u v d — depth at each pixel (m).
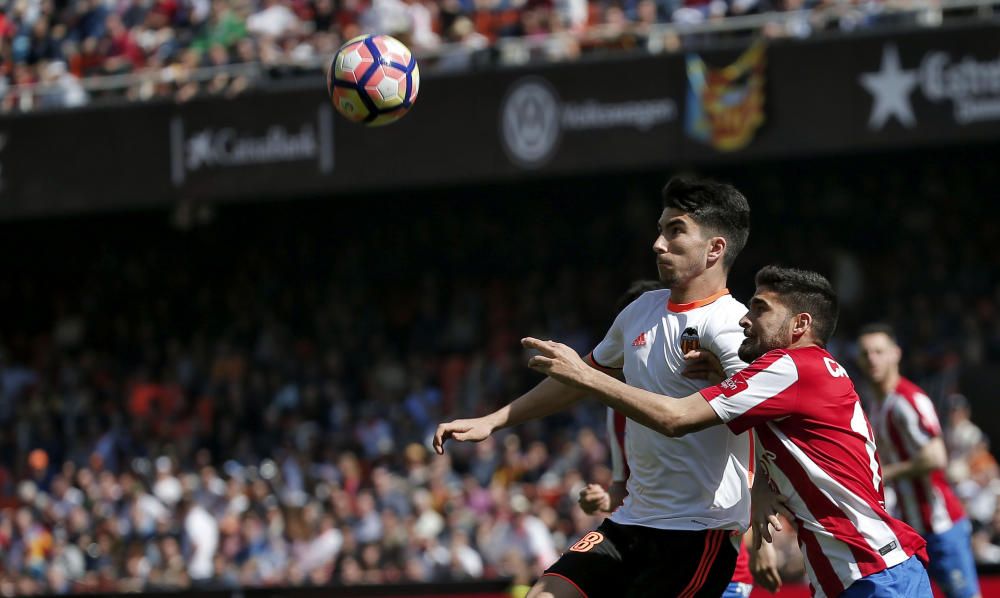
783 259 59.53
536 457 48.31
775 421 17.55
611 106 51.53
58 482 54.09
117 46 61.97
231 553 45.84
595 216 65.12
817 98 49.12
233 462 54.47
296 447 53.72
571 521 43.53
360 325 62.84
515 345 58.25
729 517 17.89
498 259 65.75
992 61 47.22
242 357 61.16
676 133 50.75
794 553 34.66
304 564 44.25
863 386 47.44
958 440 43.47
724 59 50.19
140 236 71.19
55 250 72.25
